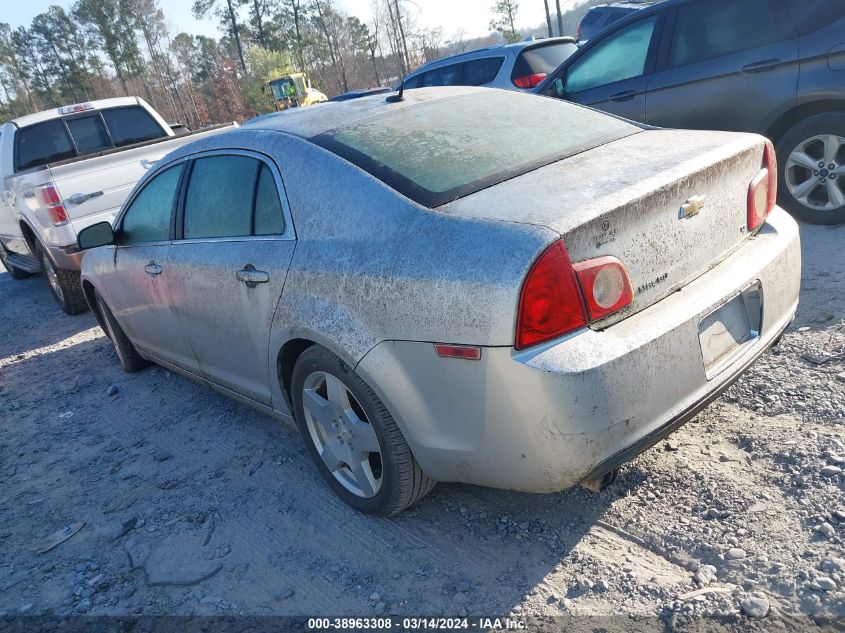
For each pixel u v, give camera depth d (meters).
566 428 2.10
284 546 2.89
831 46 4.73
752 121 5.23
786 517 2.45
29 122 8.20
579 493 2.82
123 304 4.57
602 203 2.18
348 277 2.54
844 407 2.96
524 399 2.11
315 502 3.16
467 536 2.72
